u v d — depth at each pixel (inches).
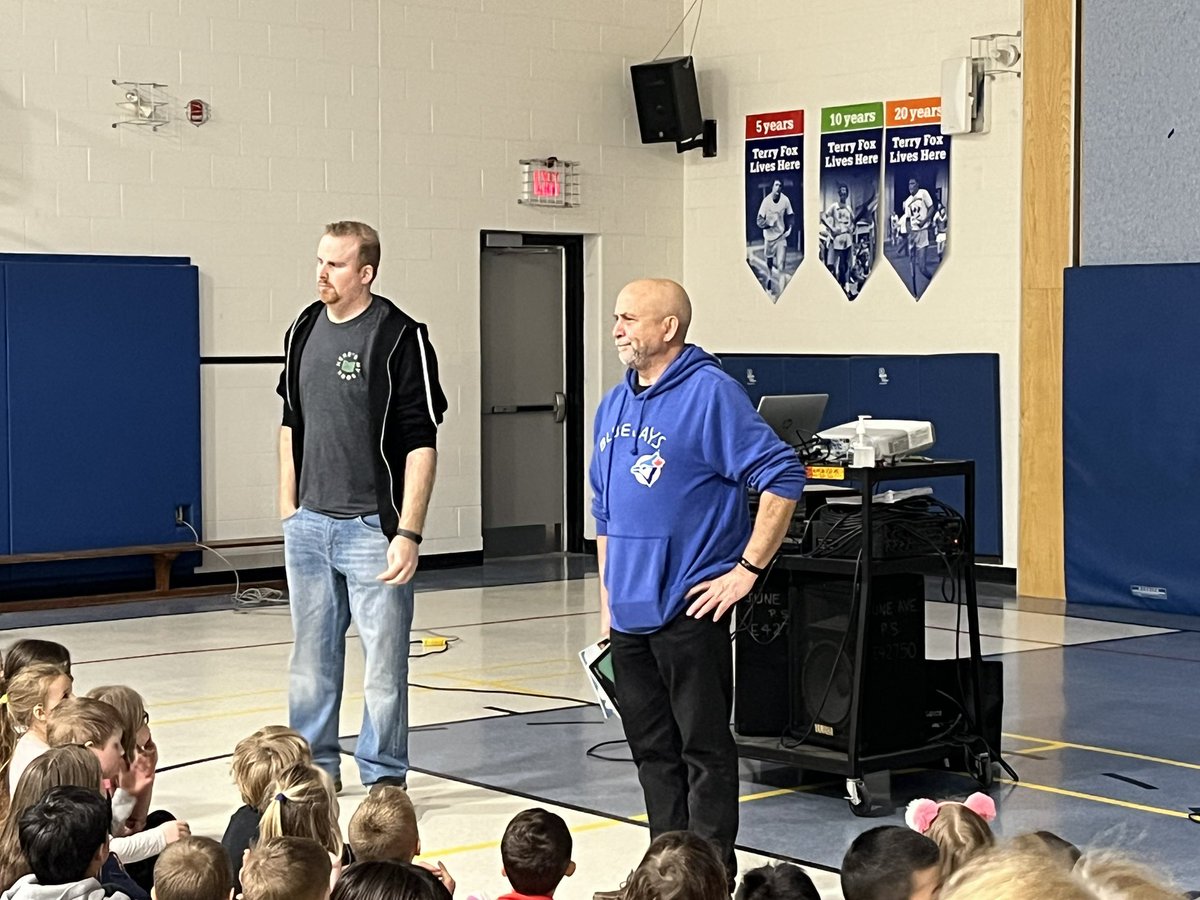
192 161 403.5
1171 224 378.3
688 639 156.7
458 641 330.3
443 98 447.8
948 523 210.1
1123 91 383.9
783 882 108.2
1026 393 402.0
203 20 403.9
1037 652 318.0
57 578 386.9
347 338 195.3
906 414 436.5
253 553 417.1
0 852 114.6
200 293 406.3
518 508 487.5
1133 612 374.6
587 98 478.0
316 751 201.6
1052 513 396.8
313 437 197.5
